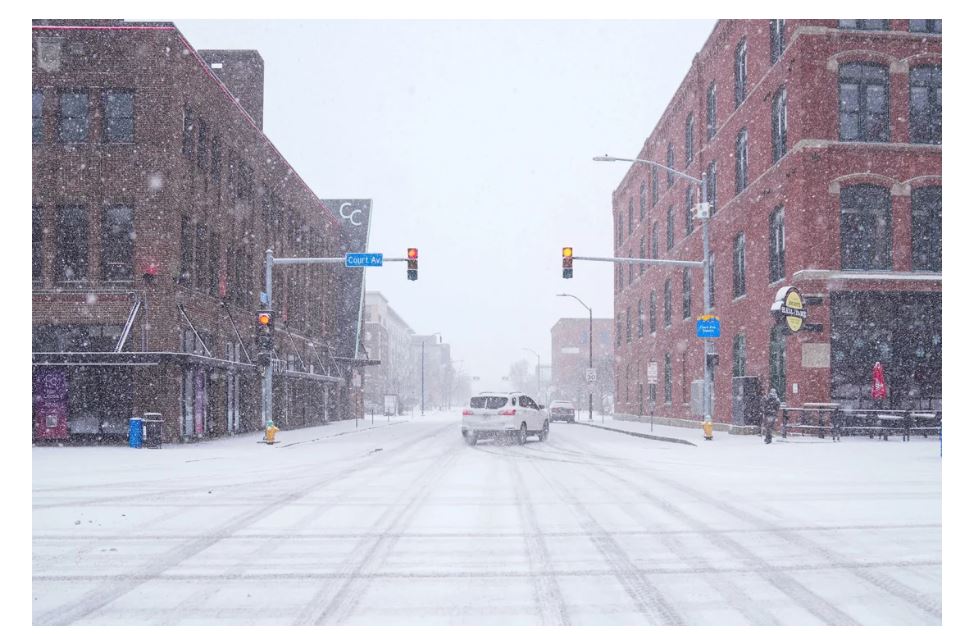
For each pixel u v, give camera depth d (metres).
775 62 26.36
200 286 26.00
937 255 24.14
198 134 25.81
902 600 5.65
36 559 7.08
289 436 28.50
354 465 16.45
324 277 45.53
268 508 10.11
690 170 36.91
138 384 22.73
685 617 5.25
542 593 5.87
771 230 26.39
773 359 26.11
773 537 7.98
